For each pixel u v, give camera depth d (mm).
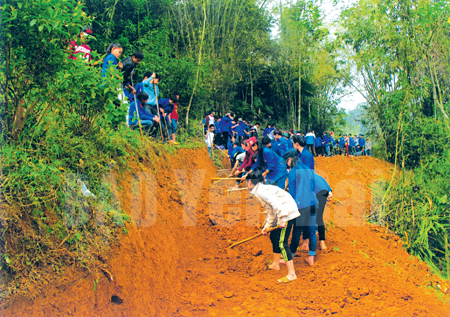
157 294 3754
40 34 3150
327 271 4930
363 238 6504
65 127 3771
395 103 7742
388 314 3889
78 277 2965
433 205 6578
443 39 7008
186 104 11242
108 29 9820
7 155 2885
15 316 2477
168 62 10484
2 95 3047
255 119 21297
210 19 14406
